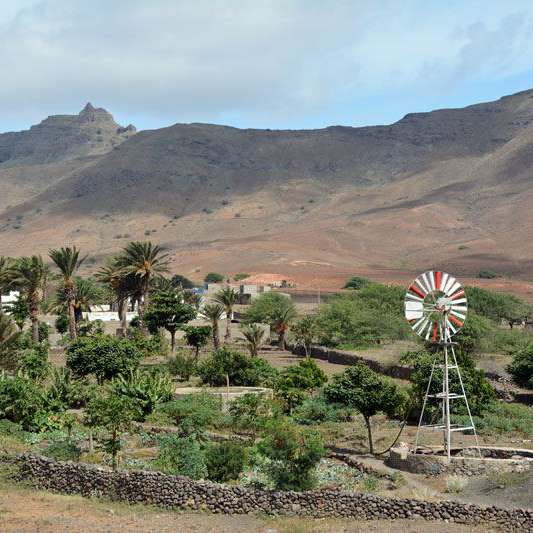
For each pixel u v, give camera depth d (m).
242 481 35.00
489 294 125.44
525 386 64.81
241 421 48.59
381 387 44.47
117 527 28.98
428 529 28.69
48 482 34.56
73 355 64.75
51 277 93.44
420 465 38.72
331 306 103.44
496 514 29.48
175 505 31.92
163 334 98.19
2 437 43.91
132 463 38.59
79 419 50.28
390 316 104.50
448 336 42.09
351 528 28.97
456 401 51.69
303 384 61.91
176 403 52.06
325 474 37.56
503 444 45.09
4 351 65.25
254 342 86.38
